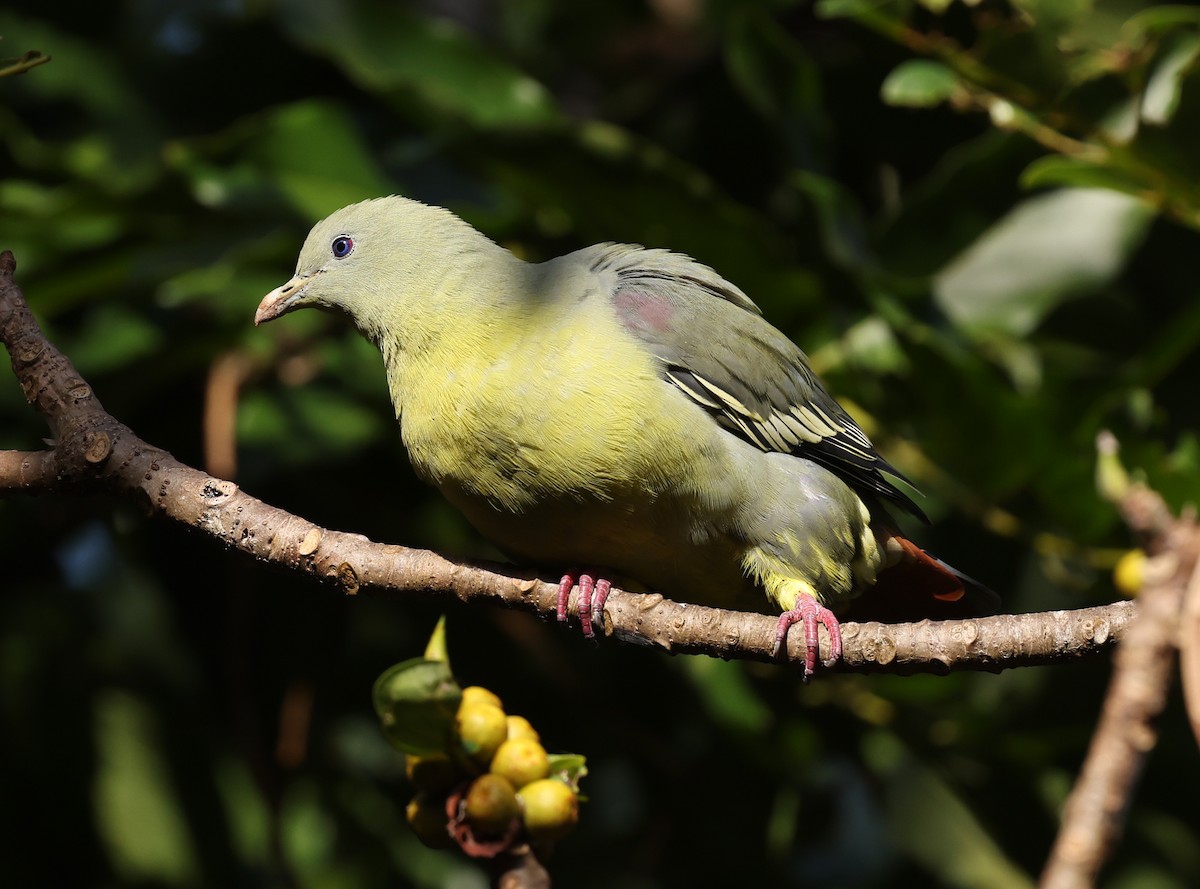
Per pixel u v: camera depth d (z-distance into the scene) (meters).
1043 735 10.41
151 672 11.45
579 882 11.35
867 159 11.92
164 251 9.77
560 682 11.12
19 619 11.48
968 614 8.39
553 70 13.99
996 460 9.72
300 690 10.43
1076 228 10.55
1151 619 3.91
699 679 10.83
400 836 11.53
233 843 11.20
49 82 11.73
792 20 13.09
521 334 7.34
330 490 11.42
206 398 11.15
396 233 7.87
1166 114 8.56
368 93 12.24
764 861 11.12
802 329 10.26
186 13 12.04
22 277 10.07
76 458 6.27
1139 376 9.16
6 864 10.80
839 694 10.62
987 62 8.90
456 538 11.42
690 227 9.80
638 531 7.38
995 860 11.54
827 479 7.84
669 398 7.26
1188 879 10.62
